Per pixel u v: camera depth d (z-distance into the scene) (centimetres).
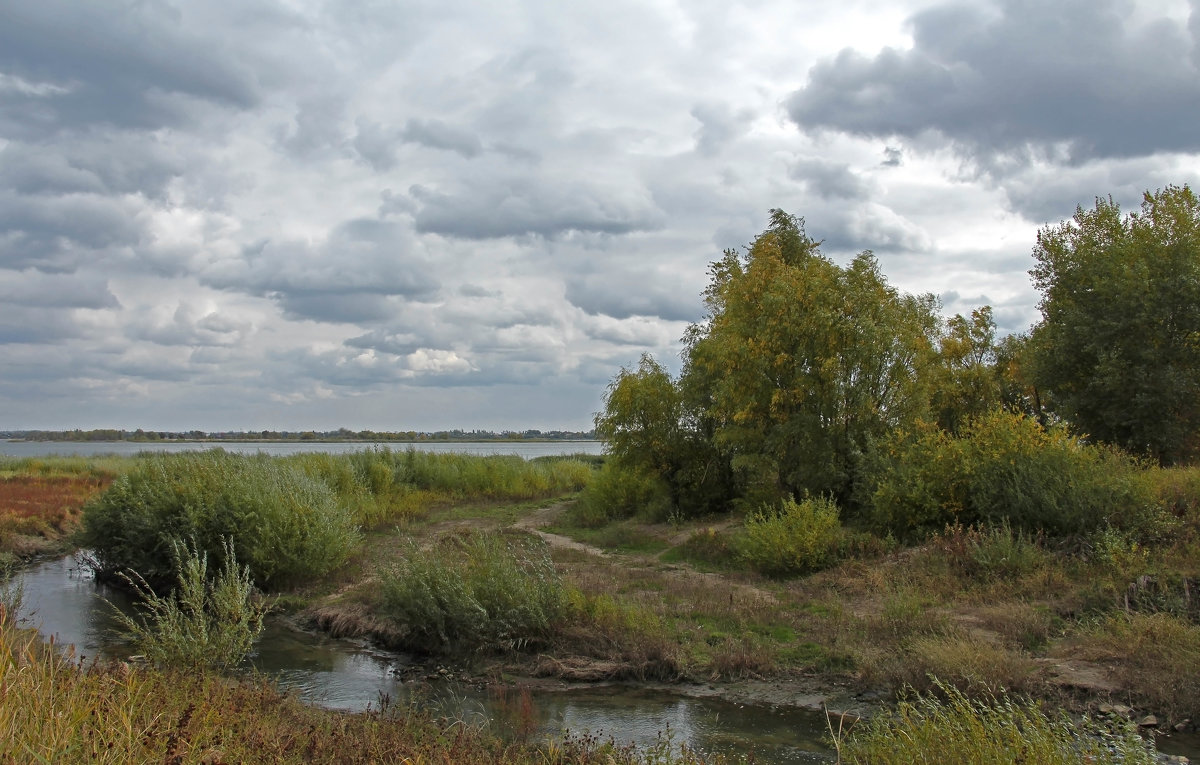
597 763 736
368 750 671
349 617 1437
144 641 1017
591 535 2325
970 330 3166
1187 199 2511
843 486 1970
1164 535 1354
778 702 1012
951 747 572
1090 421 2594
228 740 596
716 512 2508
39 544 2300
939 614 1195
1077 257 2752
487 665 1192
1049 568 1317
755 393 2089
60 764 448
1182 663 926
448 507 3122
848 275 2073
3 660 534
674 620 1302
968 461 1638
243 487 1841
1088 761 572
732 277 2681
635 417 2588
